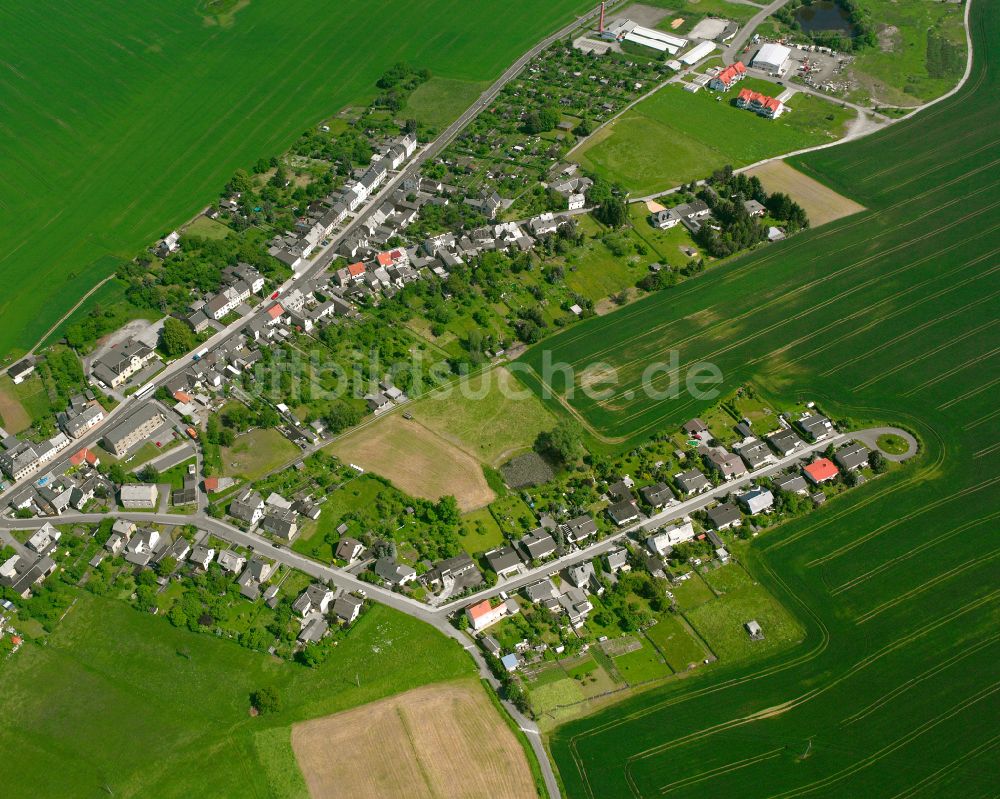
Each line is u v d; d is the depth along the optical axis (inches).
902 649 6427.2
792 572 6978.4
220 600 6845.5
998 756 5787.4
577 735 6013.8
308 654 6392.7
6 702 6289.4
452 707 6161.4
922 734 5935.0
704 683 6289.4
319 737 6013.8
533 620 6673.2
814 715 6072.8
